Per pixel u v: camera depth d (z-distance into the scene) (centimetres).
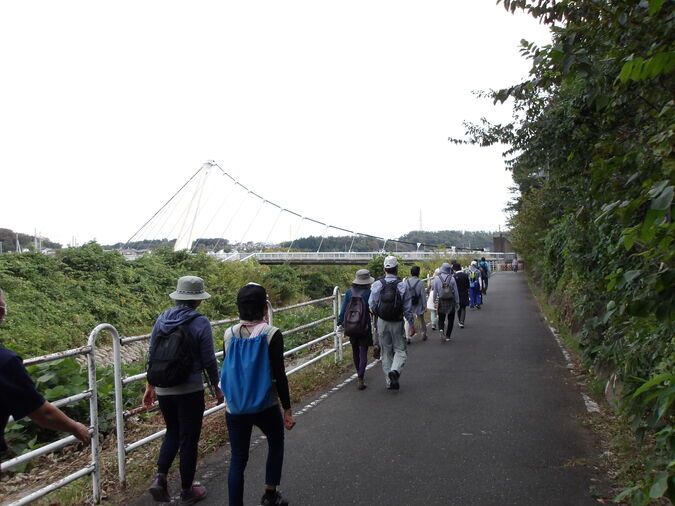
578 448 505
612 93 427
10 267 1970
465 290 1409
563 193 1031
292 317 1377
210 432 574
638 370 435
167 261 2842
